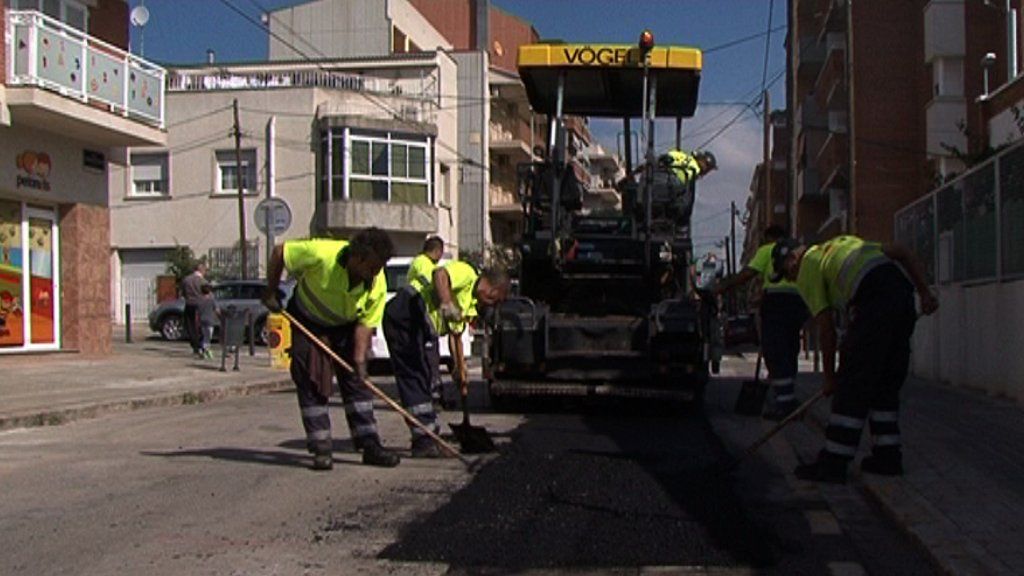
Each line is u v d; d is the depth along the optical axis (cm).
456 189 4553
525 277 1308
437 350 1266
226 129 3809
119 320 3834
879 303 746
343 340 856
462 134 4628
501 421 1155
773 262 1099
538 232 1295
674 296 1288
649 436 1042
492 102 4962
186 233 3819
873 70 3356
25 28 1650
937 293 1521
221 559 583
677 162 1291
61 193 1878
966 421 1034
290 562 579
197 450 950
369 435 862
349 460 887
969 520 629
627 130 1373
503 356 1193
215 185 3812
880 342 746
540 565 574
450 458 896
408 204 3919
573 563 577
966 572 523
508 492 746
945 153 3075
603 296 1305
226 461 886
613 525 654
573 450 939
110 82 1839
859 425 764
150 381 1560
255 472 833
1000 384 1234
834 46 3728
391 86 4144
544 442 992
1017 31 2909
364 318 846
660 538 623
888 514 671
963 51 3112
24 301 1822
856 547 617
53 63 1695
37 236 1861
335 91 3850
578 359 1184
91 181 1955
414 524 659
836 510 708
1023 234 1135
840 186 3656
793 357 1117
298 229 3791
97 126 1802
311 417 838
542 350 1190
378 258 810
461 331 964
